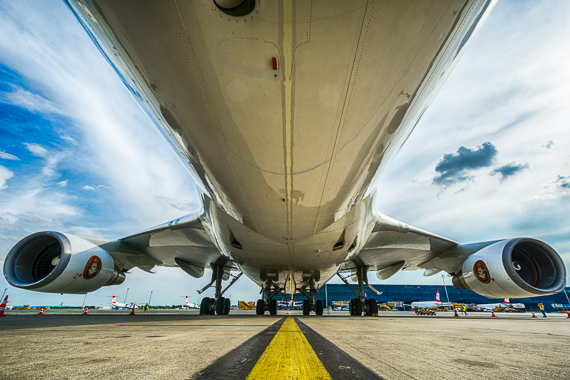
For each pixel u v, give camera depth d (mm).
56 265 9219
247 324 5395
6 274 8734
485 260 9797
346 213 6297
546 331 4855
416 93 3725
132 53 3223
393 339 3223
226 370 1625
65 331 3850
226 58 2844
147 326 4820
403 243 11109
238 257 8828
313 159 3998
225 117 3510
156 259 13484
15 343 2625
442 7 2662
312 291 14750
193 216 9453
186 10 2539
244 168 4328
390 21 2592
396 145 5098
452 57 3727
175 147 5176
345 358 2023
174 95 3523
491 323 7762
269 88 3074
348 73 2941
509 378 1558
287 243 6777
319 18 2492
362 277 13742
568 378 1569
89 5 2891
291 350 2312
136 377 1459
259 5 2414
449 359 2059
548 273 9445
